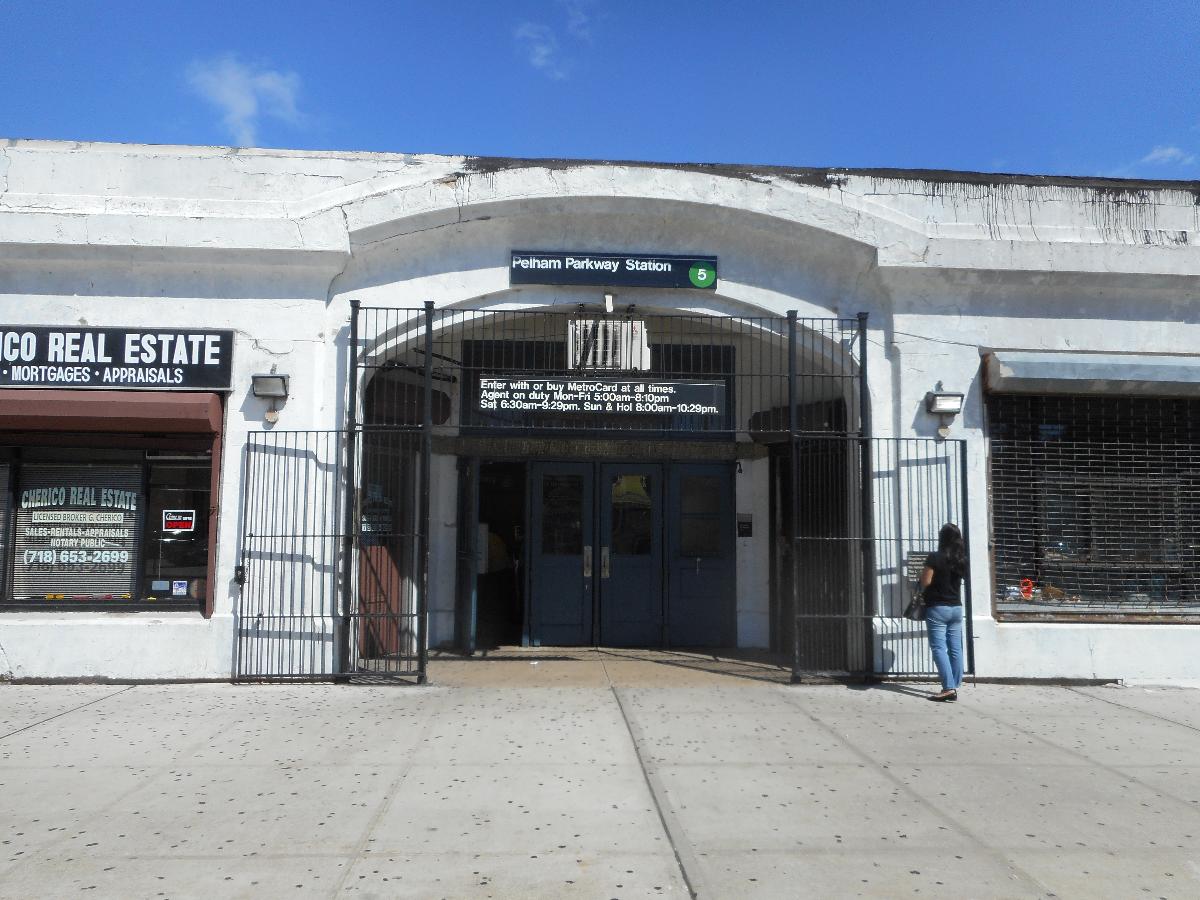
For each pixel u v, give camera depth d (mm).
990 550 9102
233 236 8625
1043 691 8555
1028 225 9484
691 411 8891
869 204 9305
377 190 8992
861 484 9031
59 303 8672
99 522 8797
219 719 7188
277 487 8688
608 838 4773
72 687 8289
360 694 8102
